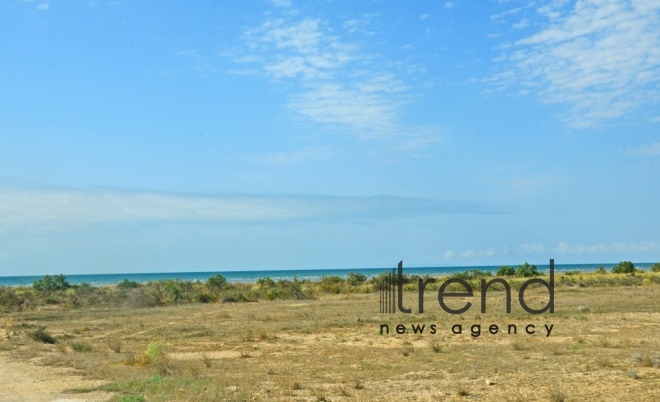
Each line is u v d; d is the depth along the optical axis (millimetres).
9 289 67375
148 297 58094
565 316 35969
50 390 17938
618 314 37156
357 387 17531
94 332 34875
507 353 23781
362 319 36562
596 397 15469
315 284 82188
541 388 16750
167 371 20875
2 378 20031
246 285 85625
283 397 16266
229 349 27422
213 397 15984
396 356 24203
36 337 30391
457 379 18750
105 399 16469
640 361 20031
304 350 26516
